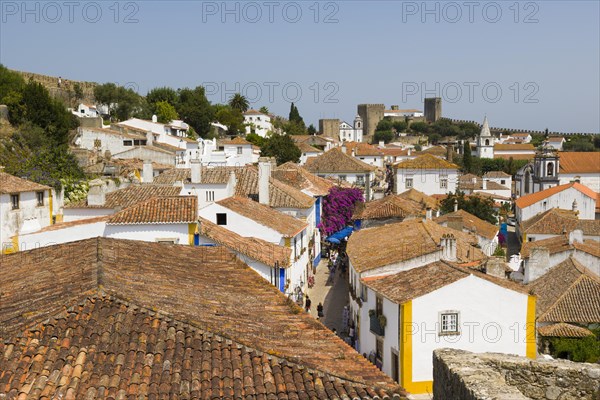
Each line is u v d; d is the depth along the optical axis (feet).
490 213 249.96
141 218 97.35
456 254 110.63
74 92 372.58
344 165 284.00
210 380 36.73
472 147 555.28
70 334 38.47
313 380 38.06
